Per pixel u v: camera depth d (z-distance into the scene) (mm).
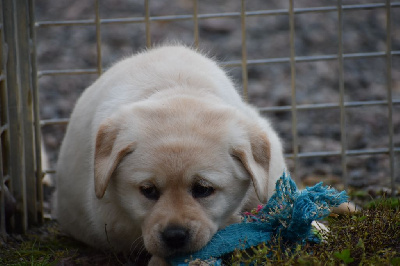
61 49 11164
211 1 12867
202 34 11578
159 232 3904
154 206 4000
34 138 5875
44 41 11453
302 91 9992
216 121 4168
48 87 10055
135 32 11625
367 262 3859
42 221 5895
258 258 3836
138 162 4016
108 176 4027
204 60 5102
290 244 4145
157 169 3939
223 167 4039
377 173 7434
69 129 5395
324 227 4758
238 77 10336
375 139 8492
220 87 4785
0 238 5055
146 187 4016
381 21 12180
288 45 11328
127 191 4125
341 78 6090
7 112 5277
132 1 12719
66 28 11891
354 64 10898
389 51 6059
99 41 6000
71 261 4832
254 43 11367
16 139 5391
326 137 8633
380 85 10156
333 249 4086
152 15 12172
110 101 4766
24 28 5527
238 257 3824
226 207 4133
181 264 3930
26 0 5504
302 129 8883
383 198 5016
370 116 9227
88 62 10688
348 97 9797
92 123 4840
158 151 3975
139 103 4363
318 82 10281
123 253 4812
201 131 4074
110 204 4480
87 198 4957
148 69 4871
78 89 10023
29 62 5590
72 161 5195
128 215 4273
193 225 3904
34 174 5727
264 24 12062
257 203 4750
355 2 12859
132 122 4156
